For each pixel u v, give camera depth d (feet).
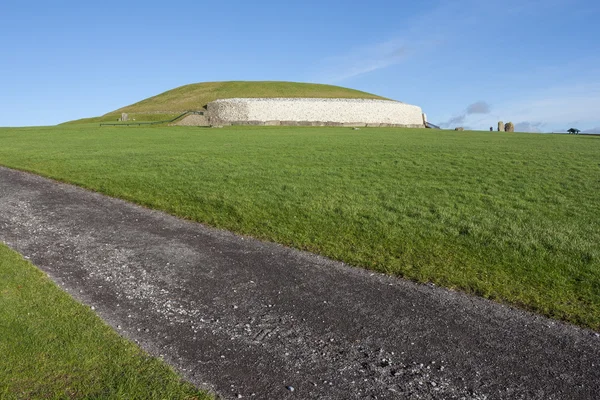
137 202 43.80
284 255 30.45
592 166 65.72
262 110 212.02
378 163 67.21
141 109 237.86
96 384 15.76
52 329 19.19
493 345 19.75
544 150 89.40
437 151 84.89
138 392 15.48
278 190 47.32
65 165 63.57
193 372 17.04
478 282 26.21
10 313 20.31
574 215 38.52
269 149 85.76
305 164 65.62
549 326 21.57
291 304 23.15
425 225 35.76
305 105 219.20
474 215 38.29
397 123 238.27
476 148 92.12
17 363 16.60
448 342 19.90
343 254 30.55
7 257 27.71
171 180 52.60
